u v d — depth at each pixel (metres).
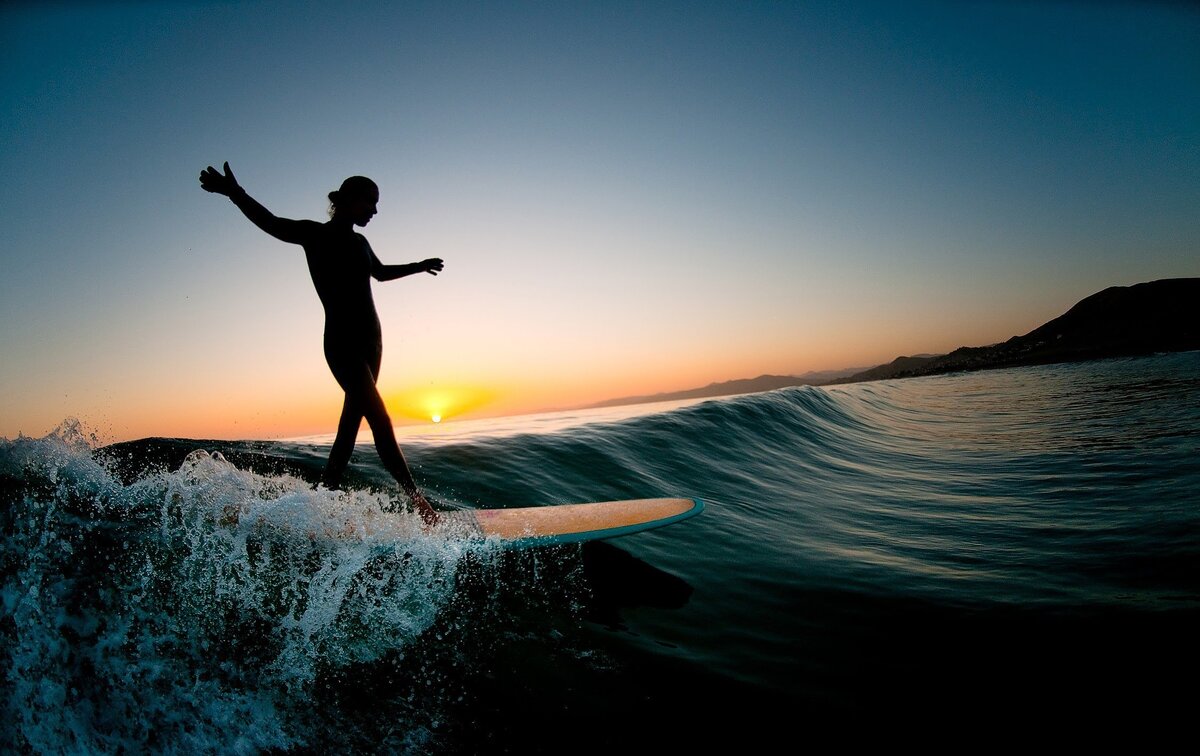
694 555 3.39
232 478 2.47
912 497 5.45
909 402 17.27
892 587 2.88
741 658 2.16
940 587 2.86
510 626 2.27
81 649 1.53
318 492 2.39
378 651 1.94
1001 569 3.13
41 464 2.17
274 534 2.14
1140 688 1.83
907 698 1.88
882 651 2.21
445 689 1.83
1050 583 2.83
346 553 2.21
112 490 2.18
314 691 1.71
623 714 1.78
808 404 11.35
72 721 1.37
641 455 5.71
